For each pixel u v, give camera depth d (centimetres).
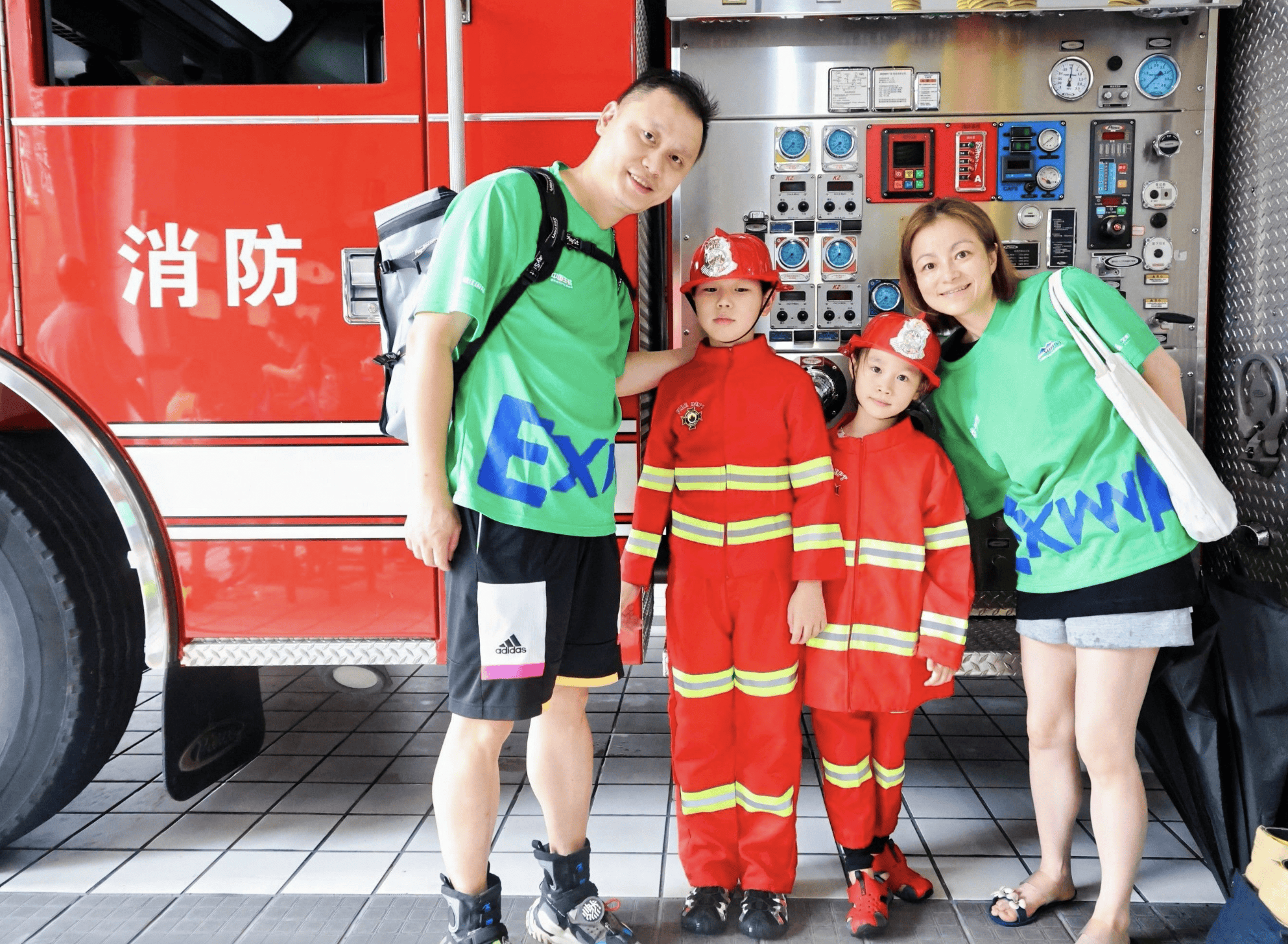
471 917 154
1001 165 215
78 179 199
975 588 221
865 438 184
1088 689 166
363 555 205
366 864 202
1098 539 163
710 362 185
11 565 197
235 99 196
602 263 160
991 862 201
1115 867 165
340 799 234
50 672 200
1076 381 166
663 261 233
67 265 201
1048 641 173
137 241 200
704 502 180
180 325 201
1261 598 175
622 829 216
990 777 246
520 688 147
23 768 201
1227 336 219
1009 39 213
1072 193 216
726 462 179
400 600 206
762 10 211
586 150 197
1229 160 218
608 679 168
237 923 179
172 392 203
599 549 164
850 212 219
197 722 224
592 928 168
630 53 195
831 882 194
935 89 215
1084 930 168
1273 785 167
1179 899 185
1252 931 149
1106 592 162
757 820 178
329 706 304
